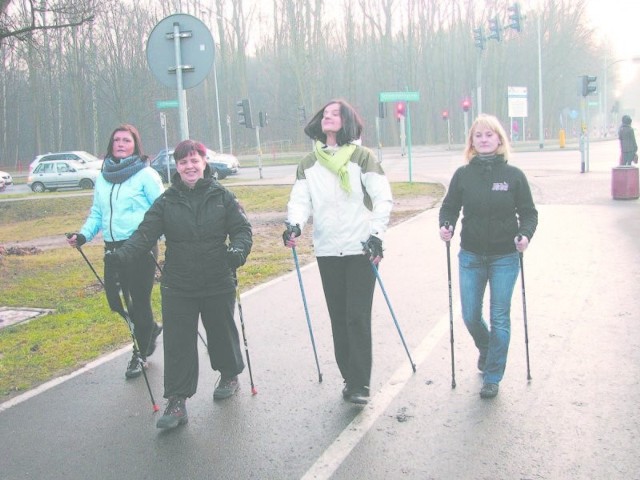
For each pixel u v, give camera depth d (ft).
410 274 27.86
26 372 18.28
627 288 23.17
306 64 175.42
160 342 20.92
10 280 31.14
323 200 14.69
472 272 15.23
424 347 18.38
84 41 174.70
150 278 17.67
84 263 35.68
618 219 38.81
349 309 14.69
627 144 62.28
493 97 205.87
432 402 14.69
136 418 15.01
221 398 15.72
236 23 186.19
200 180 14.93
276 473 12.07
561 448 12.28
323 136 15.23
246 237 14.83
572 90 223.30
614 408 13.80
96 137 187.73
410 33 199.00
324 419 14.23
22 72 196.85
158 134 194.39
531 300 22.31
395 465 12.06
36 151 192.95
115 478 12.26
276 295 25.71
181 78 26.30
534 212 14.88
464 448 12.51
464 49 209.36
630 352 16.93
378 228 14.07
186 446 13.41
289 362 18.03
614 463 11.64
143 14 172.96
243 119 90.89
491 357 14.88
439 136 215.10
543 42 203.72
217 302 15.10
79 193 88.69
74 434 14.26
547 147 136.67
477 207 14.89
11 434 14.38
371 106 211.82
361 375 14.62
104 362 18.94
